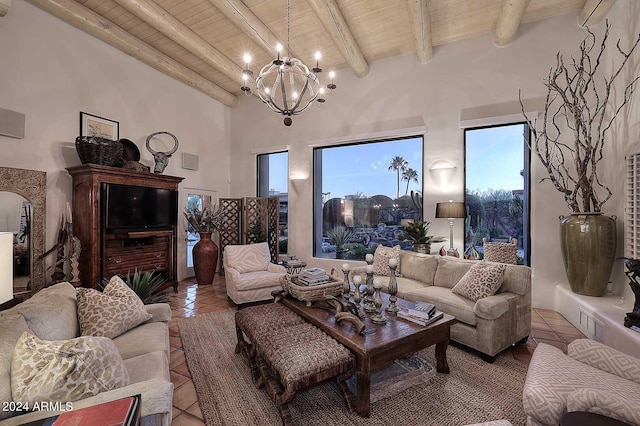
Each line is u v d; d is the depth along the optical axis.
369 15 3.99
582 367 1.57
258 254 4.52
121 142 4.50
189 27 4.23
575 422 1.13
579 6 3.81
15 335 1.35
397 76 4.99
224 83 6.08
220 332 3.17
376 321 2.25
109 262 3.97
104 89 4.38
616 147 3.45
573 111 3.49
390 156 5.24
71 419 1.04
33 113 3.60
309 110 5.79
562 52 3.95
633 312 2.40
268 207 5.99
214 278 5.82
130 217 4.12
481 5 3.80
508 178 4.38
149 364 1.68
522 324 2.82
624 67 3.32
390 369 2.41
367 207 5.45
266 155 6.51
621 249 3.33
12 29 3.42
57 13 3.70
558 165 3.93
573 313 3.35
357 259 5.54
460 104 4.52
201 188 6.05
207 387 2.17
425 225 4.52
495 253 4.01
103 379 1.23
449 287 3.34
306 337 2.02
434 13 3.95
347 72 5.41
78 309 2.02
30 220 3.53
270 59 5.06
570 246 3.40
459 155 4.52
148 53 4.70
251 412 1.91
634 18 3.17
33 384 1.13
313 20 4.11
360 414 1.86
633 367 1.52
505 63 4.24
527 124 4.21
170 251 4.80
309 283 2.72
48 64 3.74
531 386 1.44
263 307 2.68
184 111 5.70
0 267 1.49
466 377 2.29
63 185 3.88
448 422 1.80
